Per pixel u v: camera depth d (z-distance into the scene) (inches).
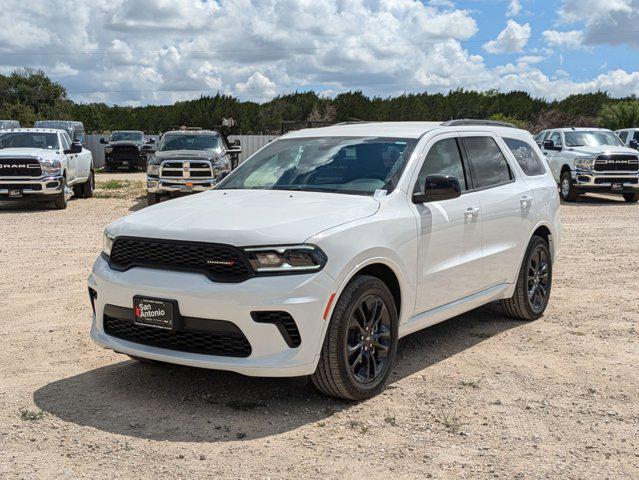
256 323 164.2
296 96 3006.9
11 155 635.5
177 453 152.1
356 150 218.7
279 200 195.3
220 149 727.7
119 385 193.8
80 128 1567.4
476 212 226.8
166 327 171.2
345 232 176.1
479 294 236.4
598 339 244.8
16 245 436.1
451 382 199.6
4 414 172.7
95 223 553.3
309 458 150.3
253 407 178.5
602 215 645.9
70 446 155.1
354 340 180.2
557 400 186.7
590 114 2864.2
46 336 240.5
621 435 164.7
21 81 2549.2
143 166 1472.7
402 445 157.4
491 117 2615.7
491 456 152.5
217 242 167.8
